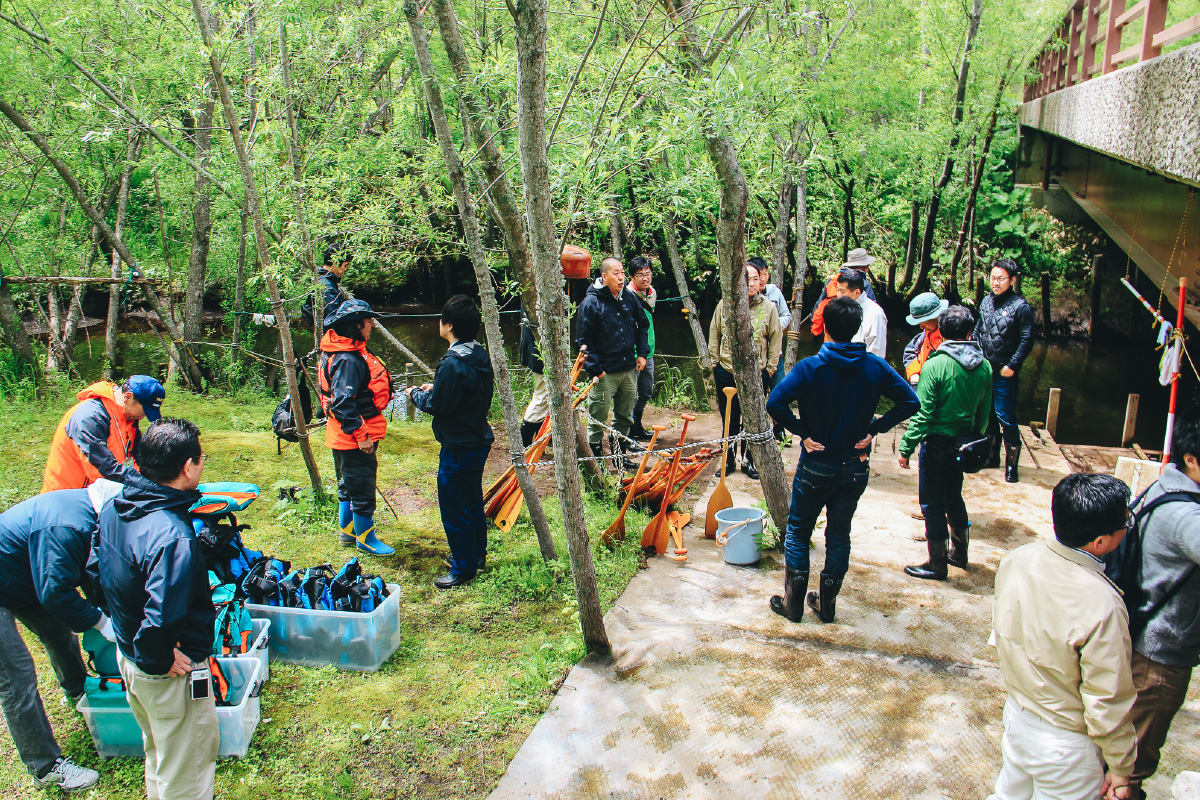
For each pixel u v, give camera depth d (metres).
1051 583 2.23
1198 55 4.18
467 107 5.00
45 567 2.78
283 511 5.52
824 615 4.18
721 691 3.56
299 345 14.66
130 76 7.38
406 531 5.43
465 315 4.57
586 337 6.36
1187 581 2.41
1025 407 11.78
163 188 10.49
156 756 2.70
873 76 11.15
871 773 3.03
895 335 15.75
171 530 2.51
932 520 4.62
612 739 3.28
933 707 3.42
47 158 8.51
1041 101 12.09
